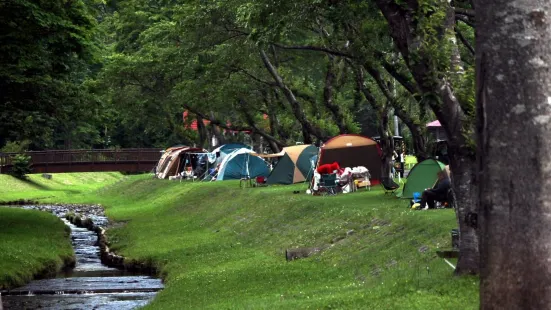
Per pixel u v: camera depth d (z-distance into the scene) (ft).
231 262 170.71
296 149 315.37
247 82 342.64
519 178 58.03
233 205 267.59
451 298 91.15
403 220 155.74
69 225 306.55
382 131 254.88
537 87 57.57
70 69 249.75
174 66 360.89
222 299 123.03
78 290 155.33
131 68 390.83
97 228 279.90
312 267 149.07
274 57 331.98
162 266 181.98
